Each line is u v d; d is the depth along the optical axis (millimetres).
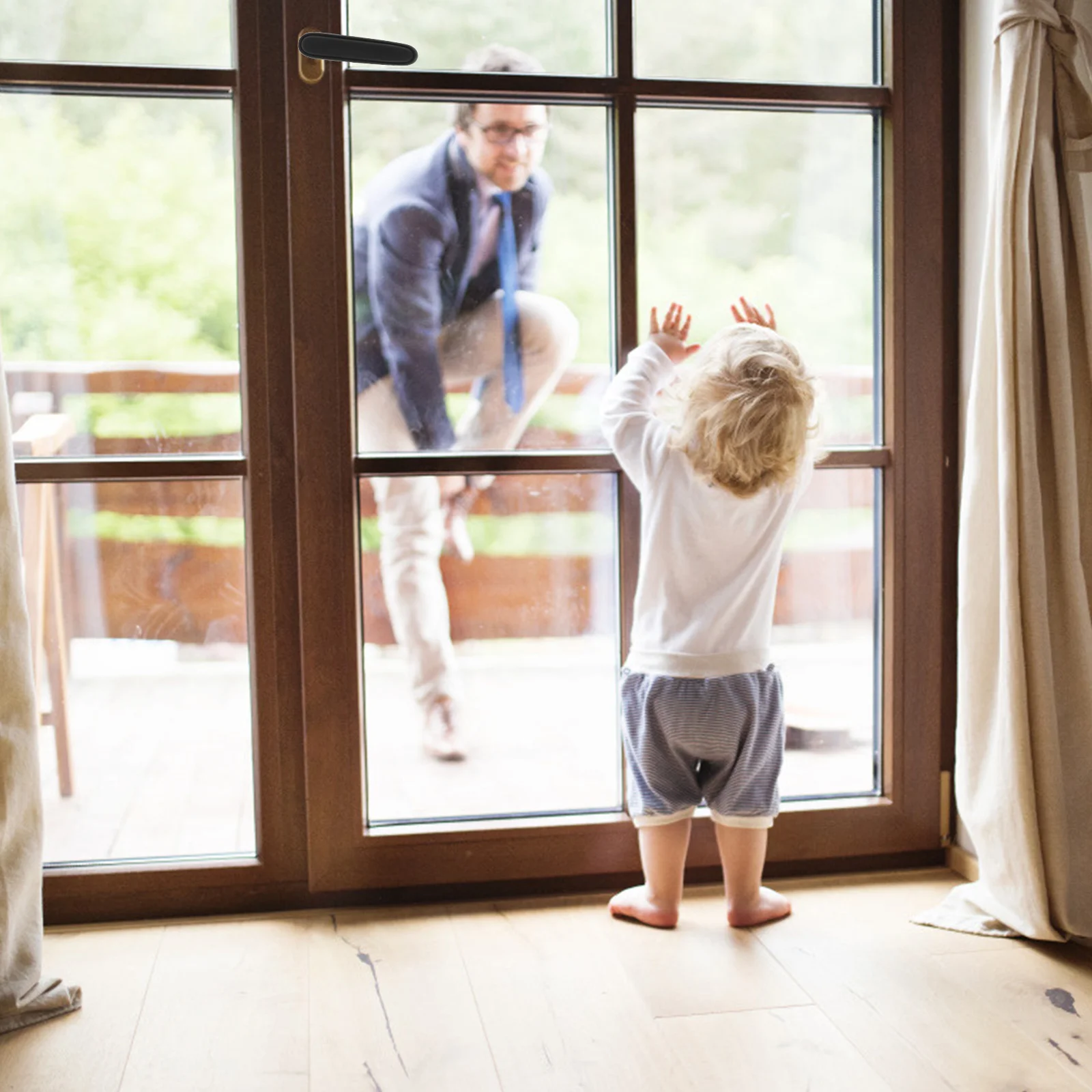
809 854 1910
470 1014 1466
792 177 1827
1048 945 1664
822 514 1886
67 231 1698
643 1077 1317
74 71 1656
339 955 1643
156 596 1776
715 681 1648
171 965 1615
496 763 1864
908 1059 1355
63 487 1738
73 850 1796
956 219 1855
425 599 1819
